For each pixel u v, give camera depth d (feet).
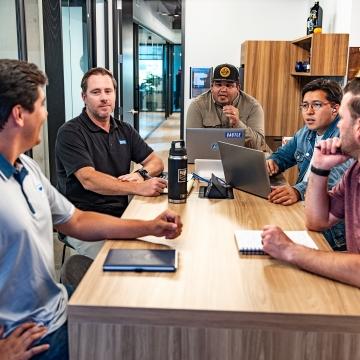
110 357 3.95
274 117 17.79
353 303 3.91
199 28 20.36
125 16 21.06
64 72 14.12
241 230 5.71
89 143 8.68
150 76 37.88
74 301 3.91
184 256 4.90
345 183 5.40
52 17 12.60
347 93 4.90
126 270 4.51
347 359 3.81
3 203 4.28
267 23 20.11
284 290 4.13
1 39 10.93
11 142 4.45
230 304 3.88
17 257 4.40
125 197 8.82
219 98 11.60
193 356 3.90
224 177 8.17
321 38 14.55
